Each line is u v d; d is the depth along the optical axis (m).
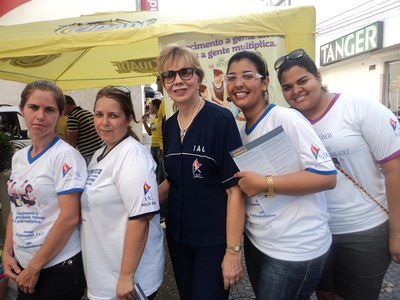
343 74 15.56
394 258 1.65
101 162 1.62
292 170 1.52
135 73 5.87
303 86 1.66
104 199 1.56
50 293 1.67
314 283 1.58
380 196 1.71
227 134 1.58
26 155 1.70
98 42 2.61
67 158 1.62
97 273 1.60
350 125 1.65
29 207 1.64
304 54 1.69
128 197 1.51
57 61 4.79
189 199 1.66
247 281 2.92
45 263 1.60
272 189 1.46
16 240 1.68
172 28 2.61
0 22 8.77
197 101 1.67
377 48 12.13
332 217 1.74
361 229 1.69
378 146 1.61
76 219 1.63
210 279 1.63
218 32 2.64
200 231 1.65
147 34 2.61
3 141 3.35
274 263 1.54
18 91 9.11
